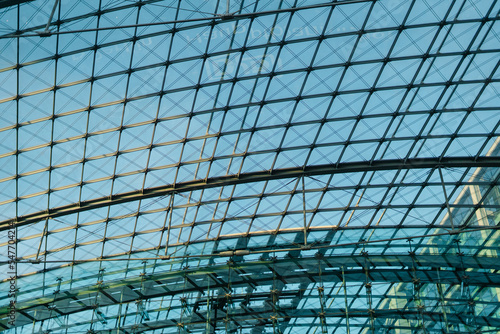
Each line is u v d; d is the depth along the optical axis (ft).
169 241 118.52
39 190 106.22
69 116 96.68
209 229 118.73
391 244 108.88
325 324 100.01
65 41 85.56
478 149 109.19
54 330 103.45
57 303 107.14
